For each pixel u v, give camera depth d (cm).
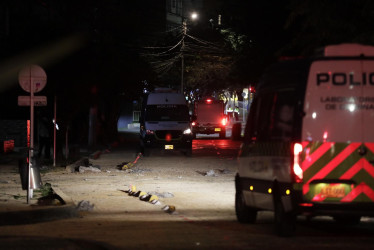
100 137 9544
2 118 7481
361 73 2028
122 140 10138
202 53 13900
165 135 6925
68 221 2575
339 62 2031
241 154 2461
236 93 16038
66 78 6009
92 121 7900
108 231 2255
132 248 1900
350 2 4319
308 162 2011
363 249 1848
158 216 2753
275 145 2134
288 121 2080
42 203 3033
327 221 2556
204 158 6394
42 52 6053
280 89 2158
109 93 9294
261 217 2691
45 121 5878
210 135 12850
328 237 2100
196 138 11312
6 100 7081
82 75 6119
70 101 5981
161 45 14175
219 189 3862
